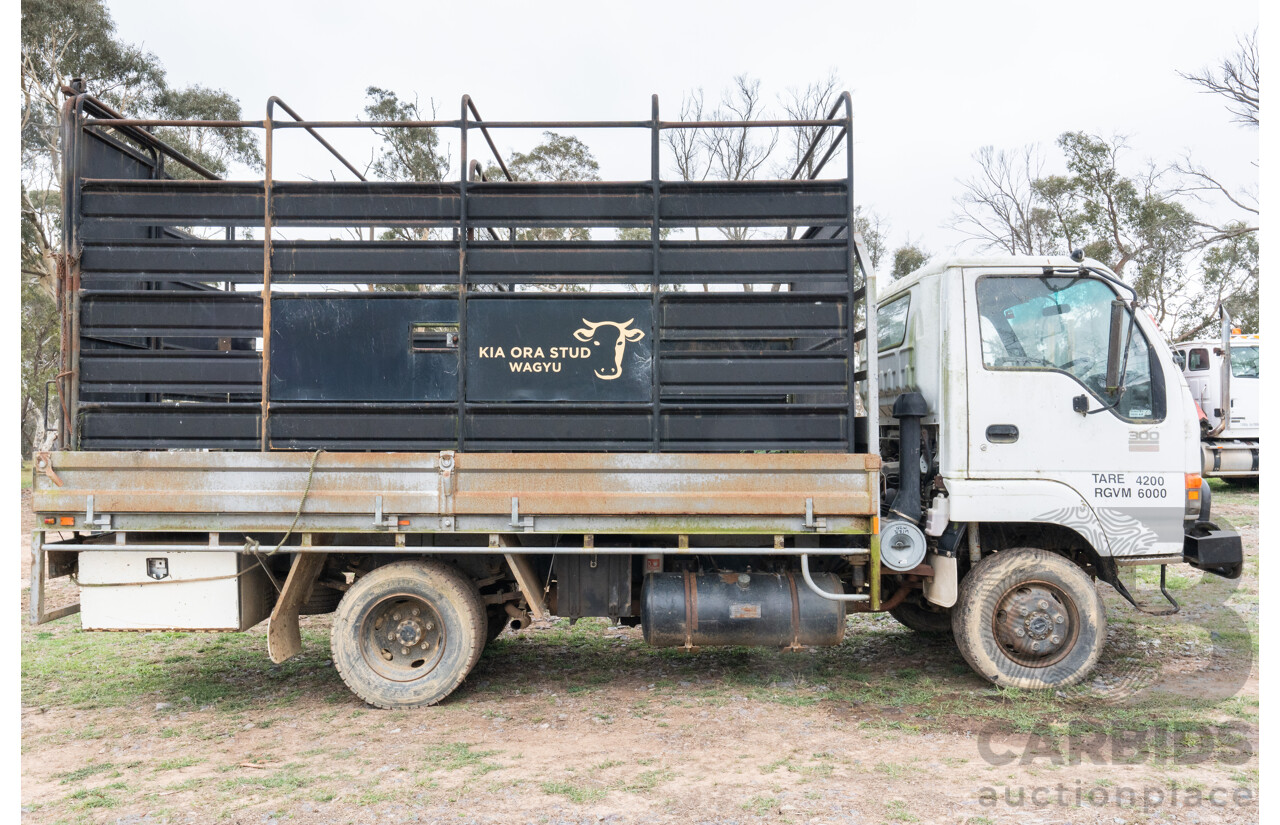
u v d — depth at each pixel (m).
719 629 4.99
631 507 4.73
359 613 4.99
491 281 4.85
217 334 4.86
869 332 4.87
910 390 5.60
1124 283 5.11
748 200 4.88
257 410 4.84
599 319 4.84
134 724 4.83
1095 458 5.02
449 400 4.83
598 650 6.35
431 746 4.34
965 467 4.99
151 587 4.85
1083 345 5.12
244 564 4.89
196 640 6.90
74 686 5.60
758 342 5.19
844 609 5.02
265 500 4.73
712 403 5.05
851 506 4.77
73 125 4.82
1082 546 5.39
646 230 5.40
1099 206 28.06
